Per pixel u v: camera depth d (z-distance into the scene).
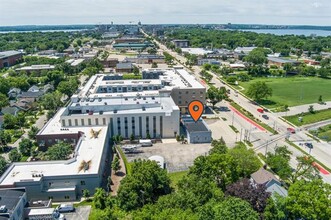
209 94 185.00
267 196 73.94
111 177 105.75
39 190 91.56
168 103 149.62
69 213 86.12
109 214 76.56
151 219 69.25
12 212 74.50
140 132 139.12
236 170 90.62
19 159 113.25
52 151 108.62
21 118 155.62
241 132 148.38
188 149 128.75
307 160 100.75
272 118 170.50
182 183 86.50
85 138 119.31
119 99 152.00
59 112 152.50
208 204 68.44
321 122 164.12
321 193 70.50
